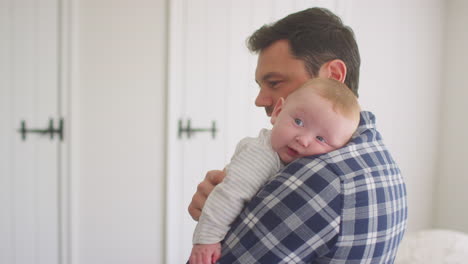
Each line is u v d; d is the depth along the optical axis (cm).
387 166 62
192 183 237
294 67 76
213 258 62
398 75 287
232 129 244
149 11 220
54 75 207
